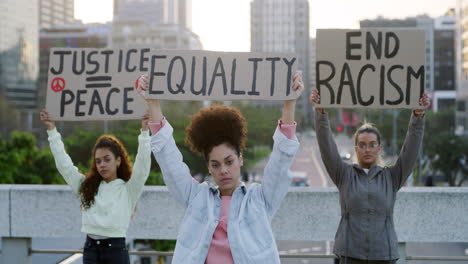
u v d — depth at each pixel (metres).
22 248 5.19
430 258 4.82
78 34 134.88
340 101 3.93
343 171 3.91
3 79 98.19
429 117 42.94
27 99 102.19
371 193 3.79
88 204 4.06
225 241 2.70
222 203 2.81
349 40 3.94
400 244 4.89
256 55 3.24
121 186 4.12
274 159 2.79
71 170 4.21
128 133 26.81
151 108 3.07
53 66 4.28
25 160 26.38
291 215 4.89
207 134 2.77
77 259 5.23
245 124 2.87
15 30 101.88
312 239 4.88
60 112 4.24
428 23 97.62
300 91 2.82
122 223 4.06
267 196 2.82
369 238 3.76
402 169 3.83
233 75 3.23
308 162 77.50
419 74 3.89
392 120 33.75
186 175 2.89
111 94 4.24
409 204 4.82
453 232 4.80
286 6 176.25
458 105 56.28
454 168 40.25
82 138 30.17
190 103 29.89
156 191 5.01
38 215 5.11
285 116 2.82
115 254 4.03
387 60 3.92
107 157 4.09
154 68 3.20
